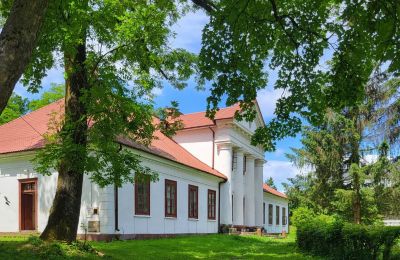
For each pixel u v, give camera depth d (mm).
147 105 15562
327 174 37656
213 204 34781
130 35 15023
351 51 9672
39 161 15898
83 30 14547
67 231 15391
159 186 26938
